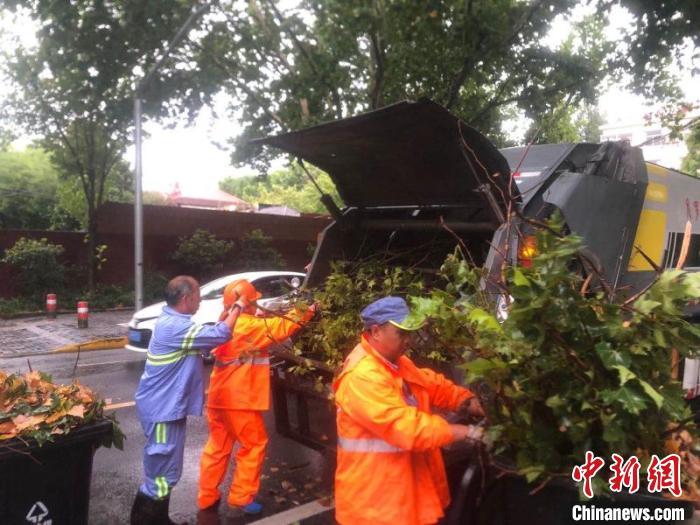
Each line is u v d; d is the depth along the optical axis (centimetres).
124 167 2038
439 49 1130
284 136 441
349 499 264
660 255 601
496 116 1395
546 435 264
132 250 1880
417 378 290
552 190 479
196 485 479
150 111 1366
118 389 818
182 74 1318
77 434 327
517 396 260
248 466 410
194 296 387
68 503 331
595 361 251
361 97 1252
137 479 498
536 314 246
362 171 511
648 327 249
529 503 282
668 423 255
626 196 517
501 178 417
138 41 1219
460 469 333
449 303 303
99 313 1644
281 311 436
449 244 516
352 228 575
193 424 640
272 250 1992
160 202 3900
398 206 548
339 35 1103
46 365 997
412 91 1234
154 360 372
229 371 405
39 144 1734
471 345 291
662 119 929
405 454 262
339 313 454
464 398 300
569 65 1226
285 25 1161
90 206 1762
